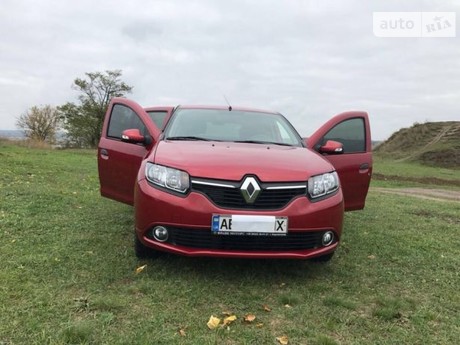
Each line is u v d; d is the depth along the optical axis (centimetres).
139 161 474
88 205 677
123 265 403
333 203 388
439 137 4825
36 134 5812
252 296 348
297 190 373
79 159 1903
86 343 264
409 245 541
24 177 966
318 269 423
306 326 303
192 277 380
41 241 467
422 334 302
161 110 613
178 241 368
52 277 365
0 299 315
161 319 300
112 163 507
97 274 377
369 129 531
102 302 315
